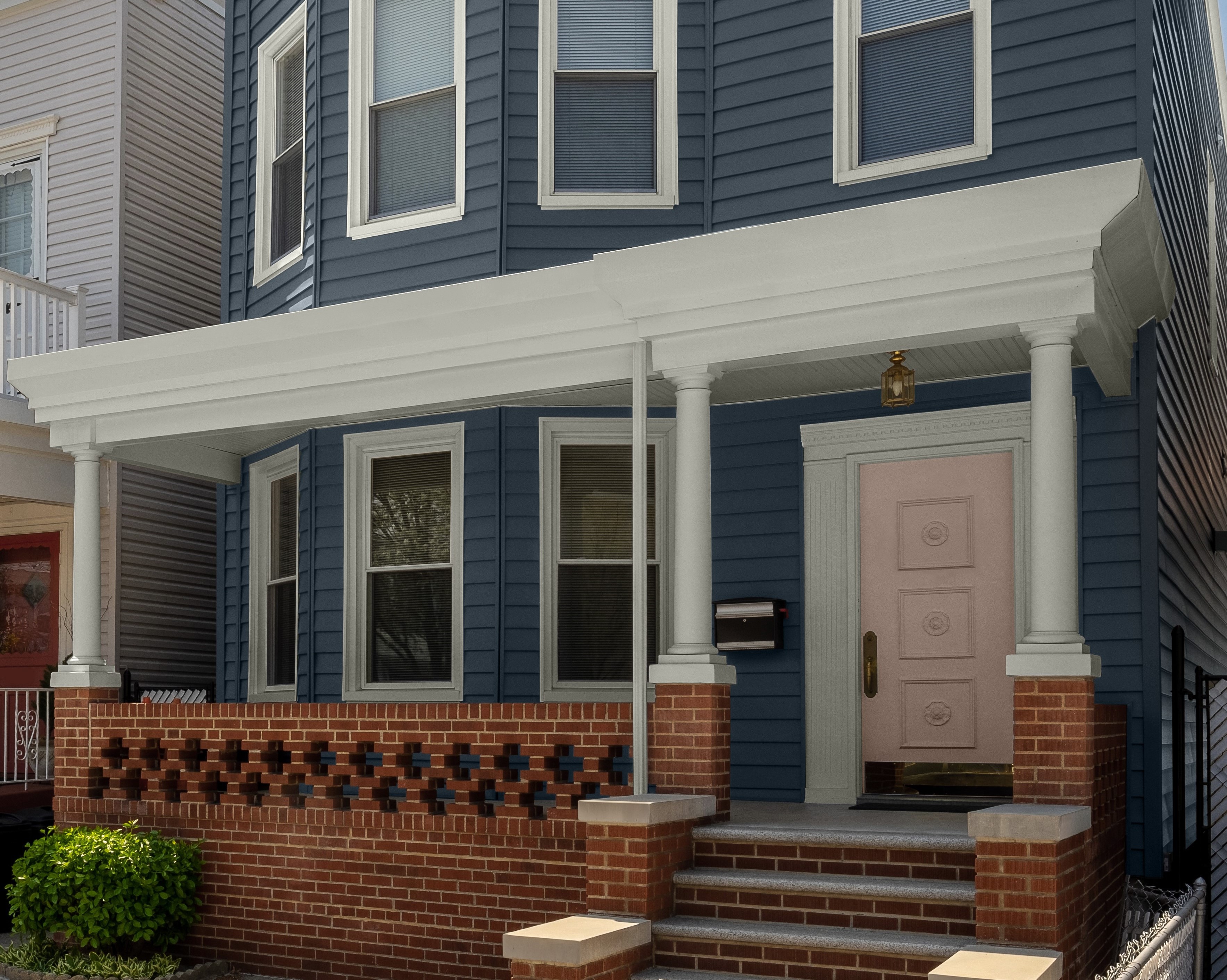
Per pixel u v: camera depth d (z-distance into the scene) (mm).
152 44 13734
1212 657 12008
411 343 8070
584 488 9195
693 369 7008
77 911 8055
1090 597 7734
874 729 8336
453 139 9484
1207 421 11680
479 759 8078
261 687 10703
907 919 5930
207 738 8508
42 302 12078
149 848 8164
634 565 7164
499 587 9016
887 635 8367
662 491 9078
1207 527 11289
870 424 8523
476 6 9398
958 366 7941
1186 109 10125
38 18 13828
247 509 11055
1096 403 7852
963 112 8289
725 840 6512
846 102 8586
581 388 7699
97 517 9367
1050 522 6047
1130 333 7574
